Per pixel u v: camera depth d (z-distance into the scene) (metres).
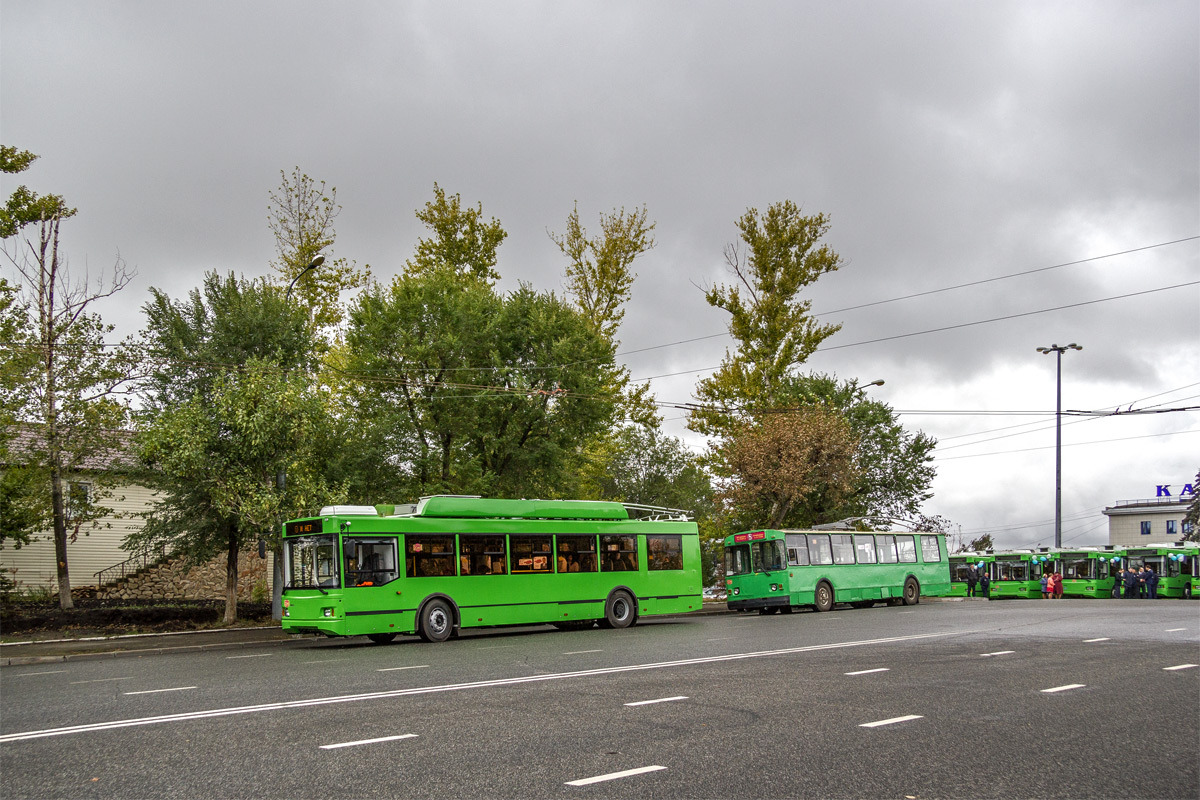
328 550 21.89
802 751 8.18
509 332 35.16
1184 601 38.72
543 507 25.58
